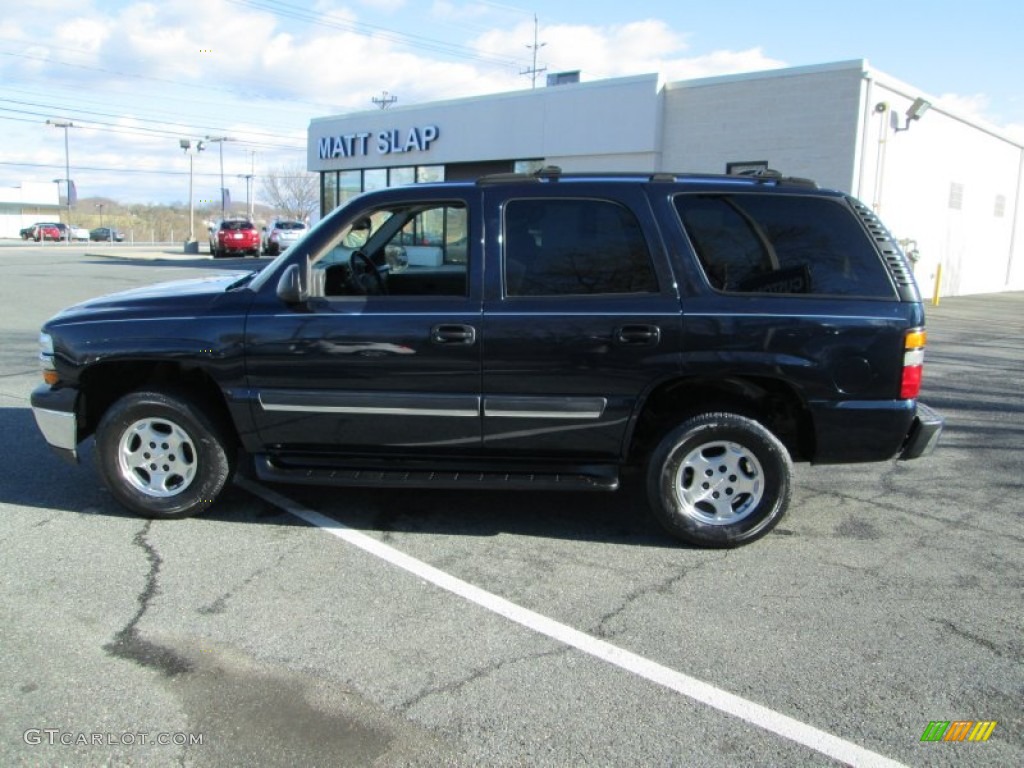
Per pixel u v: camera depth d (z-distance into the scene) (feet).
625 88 63.57
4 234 280.10
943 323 51.70
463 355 14.21
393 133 82.38
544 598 12.69
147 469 15.57
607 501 17.26
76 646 11.00
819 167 55.36
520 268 14.35
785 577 13.60
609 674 10.55
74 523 15.43
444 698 9.96
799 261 14.24
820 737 9.30
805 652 11.17
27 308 48.62
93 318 15.23
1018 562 14.34
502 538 15.14
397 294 15.28
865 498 17.81
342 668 10.59
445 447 14.88
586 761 8.83
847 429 14.17
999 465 20.39
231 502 16.75
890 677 10.57
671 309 14.01
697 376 14.12
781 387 14.43
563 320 14.05
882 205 58.65
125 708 9.65
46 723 9.34
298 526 15.51
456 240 14.82
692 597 12.80
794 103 55.93
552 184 14.48
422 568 13.73
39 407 15.55
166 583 12.96
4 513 15.88
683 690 10.21
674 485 14.53
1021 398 28.17
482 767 8.72
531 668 10.67
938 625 11.98
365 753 8.91
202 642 11.17
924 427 14.34
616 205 14.30
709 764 8.81
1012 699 10.12
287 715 9.57
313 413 14.79
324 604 12.34
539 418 14.37
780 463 14.37
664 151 63.00
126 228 287.07
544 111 69.21
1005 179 82.17
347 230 14.69
